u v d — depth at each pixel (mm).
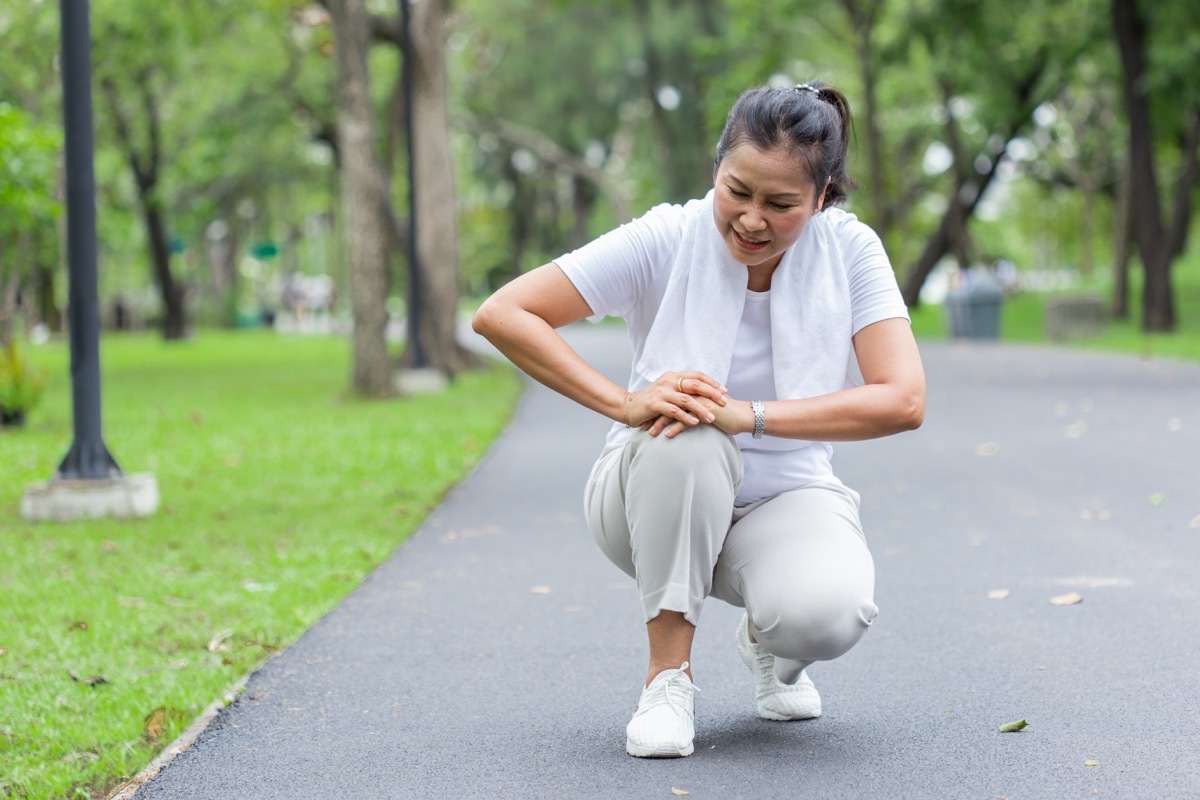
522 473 9773
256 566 6395
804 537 3414
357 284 16328
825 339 3404
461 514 8000
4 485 9344
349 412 14648
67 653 4793
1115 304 31516
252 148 34938
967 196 35219
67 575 6223
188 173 34469
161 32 24797
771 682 3918
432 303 18797
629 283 3480
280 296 64875
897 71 35375
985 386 16109
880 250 3498
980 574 6012
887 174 47000
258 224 52062
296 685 4406
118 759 3658
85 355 8039
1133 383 15914
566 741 3785
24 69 22422
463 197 49969
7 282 13297
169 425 13422
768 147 3111
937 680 4367
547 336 3438
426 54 20672
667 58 34219
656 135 37094
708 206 3434
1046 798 3258
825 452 3641
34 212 12766
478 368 21391
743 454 3506
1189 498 7867
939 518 7484
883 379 3387
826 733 3814
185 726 4004
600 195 47312
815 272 3416
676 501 3396
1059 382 16391
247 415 14430
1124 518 7297
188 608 5496
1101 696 4129
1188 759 3523
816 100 3168
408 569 6359
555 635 5078
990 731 3805
